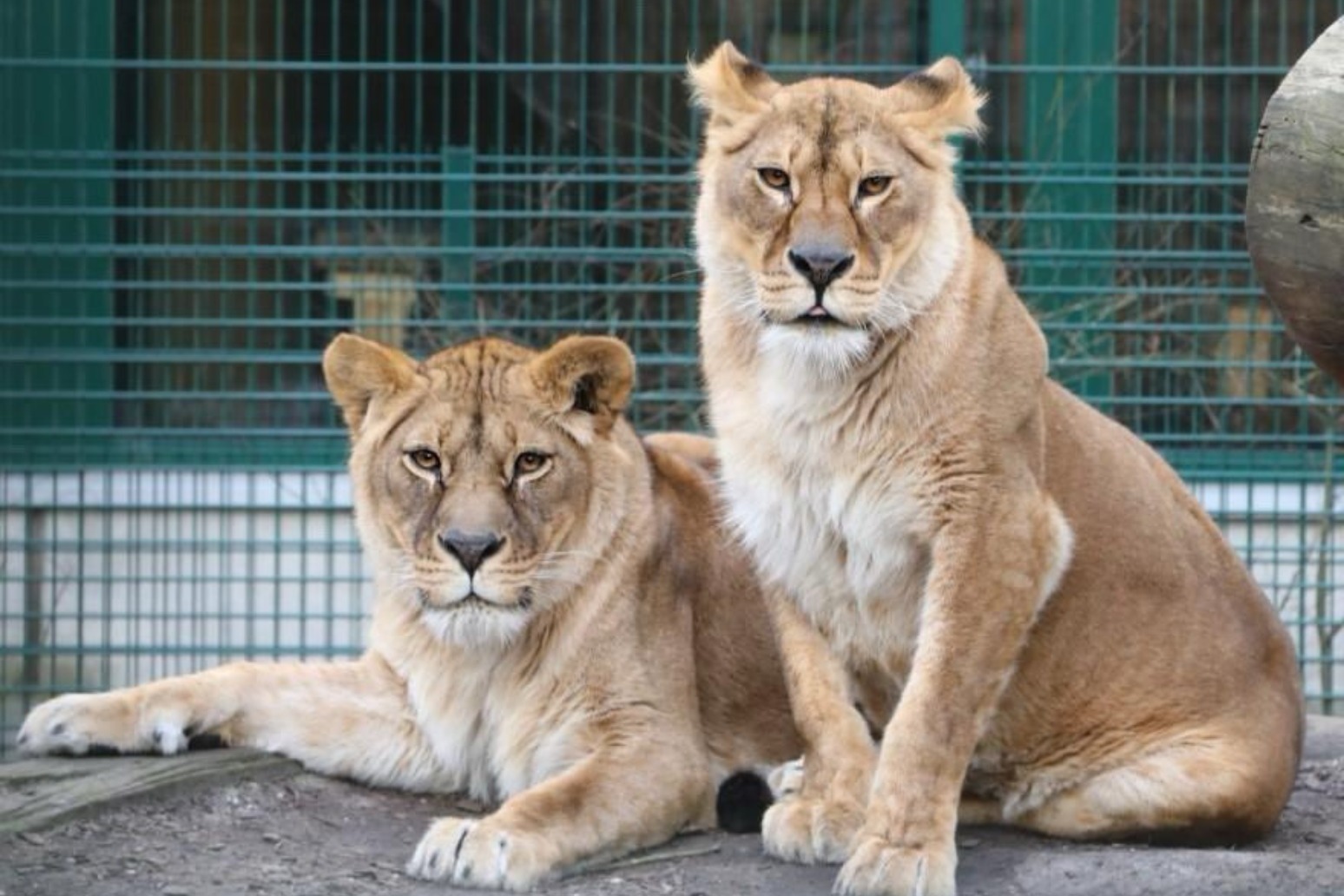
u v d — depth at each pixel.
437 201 15.52
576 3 15.59
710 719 10.16
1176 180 14.98
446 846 8.71
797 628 9.17
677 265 15.41
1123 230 15.33
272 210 15.23
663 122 15.54
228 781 9.78
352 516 15.46
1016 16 15.57
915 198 8.80
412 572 9.43
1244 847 9.38
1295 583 15.18
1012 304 9.08
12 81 15.27
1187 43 15.52
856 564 8.94
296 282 15.59
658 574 9.88
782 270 8.66
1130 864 8.72
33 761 9.86
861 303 8.59
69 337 15.44
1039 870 8.73
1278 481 15.26
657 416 15.43
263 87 15.63
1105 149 15.46
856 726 8.99
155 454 15.46
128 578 15.05
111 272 15.48
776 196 8.79
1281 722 9.49
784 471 8.97
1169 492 9.84
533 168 15.53
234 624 15.51
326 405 15.69
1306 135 8.05
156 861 8.87
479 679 9.77
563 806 8.99
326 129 15.63
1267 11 15.56
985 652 8.68
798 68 15.14
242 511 15.46
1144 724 9.32
